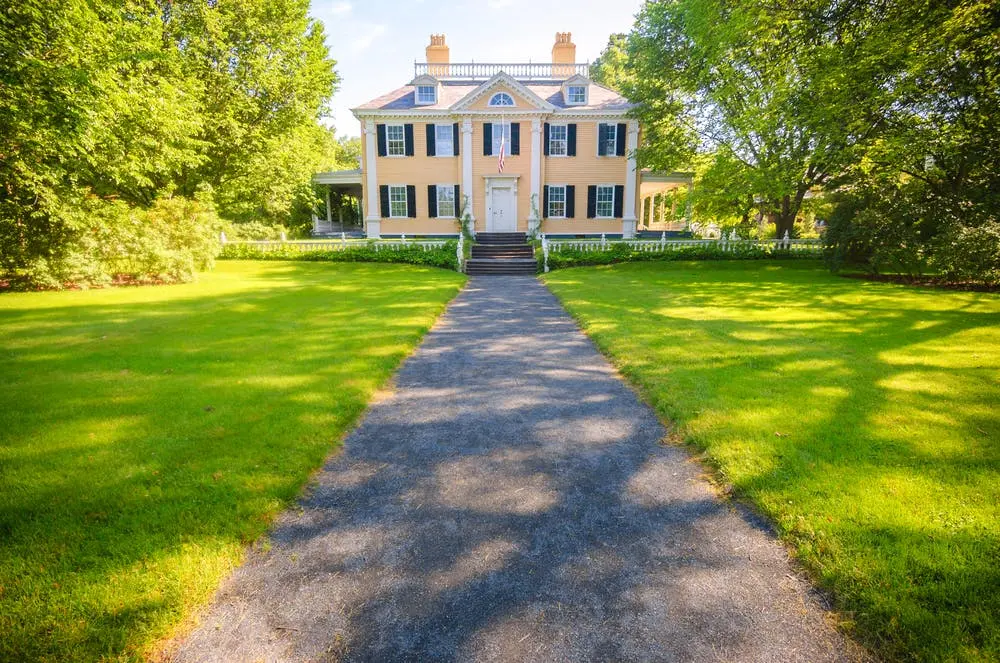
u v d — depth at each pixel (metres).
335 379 5.47
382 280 15.17
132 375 5.62
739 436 3.89
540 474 3.56
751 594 2.35
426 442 4.09
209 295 12.14
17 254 12.66
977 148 12.86
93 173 15.62
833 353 6.36
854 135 14.24
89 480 3.29
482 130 24.95
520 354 6.80
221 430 4.11
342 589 2.42
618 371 5.98
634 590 2.40
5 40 10.49
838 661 1.97
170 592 2.31
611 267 19.08
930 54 10.90
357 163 55.91
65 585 2.33
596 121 25.22
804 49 14.16
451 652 2.04
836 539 2.62
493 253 22.02
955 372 5.52
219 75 20.16
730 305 10.25
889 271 16.11
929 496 2.98
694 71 20.50
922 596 2.21
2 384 5.29
